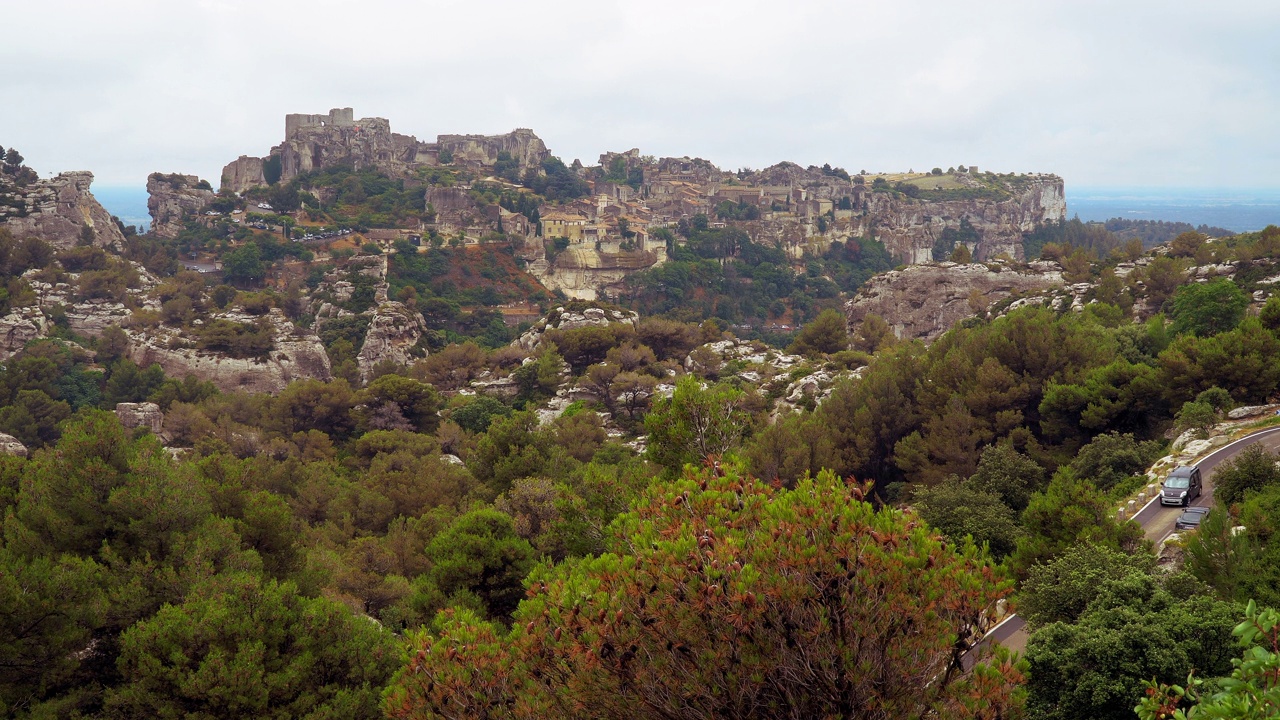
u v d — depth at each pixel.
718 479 25.80
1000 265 171.38
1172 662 27.64
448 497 76.12
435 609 43.78
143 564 37.62
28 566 33.25
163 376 148.62
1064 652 29.23
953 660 20.80
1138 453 66.06
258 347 161.50
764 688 20.33
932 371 88.38
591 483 43.97
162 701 30.48
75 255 194.88
